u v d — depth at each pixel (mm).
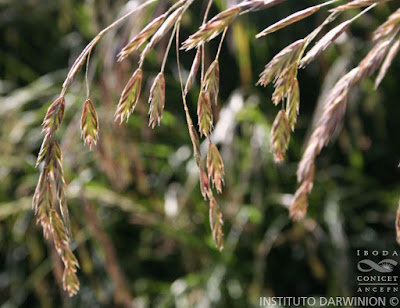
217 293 1178
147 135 1301
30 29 1664
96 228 1122
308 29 1341
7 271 1381
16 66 1591
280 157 462
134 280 1309
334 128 459
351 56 1219
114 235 1352
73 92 1396
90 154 1353
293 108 456
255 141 1233
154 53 1364
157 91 445
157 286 1295
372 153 1334
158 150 1333
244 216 1228
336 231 1166
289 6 1337
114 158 1168
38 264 1382
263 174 1304
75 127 1216
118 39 1172
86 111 453
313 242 1210
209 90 452
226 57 1405
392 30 449
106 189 1272
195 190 1300
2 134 1420
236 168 1271
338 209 1217
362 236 1242
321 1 1278
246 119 1265
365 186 1298
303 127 1361
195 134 455
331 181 1313
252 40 1331
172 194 1298
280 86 450
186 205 1305
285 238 1244
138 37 433
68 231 454
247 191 1270
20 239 1297
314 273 1227
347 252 1189
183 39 1385
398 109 1326
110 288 1275
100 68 1274
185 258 1291
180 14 435
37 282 1277
